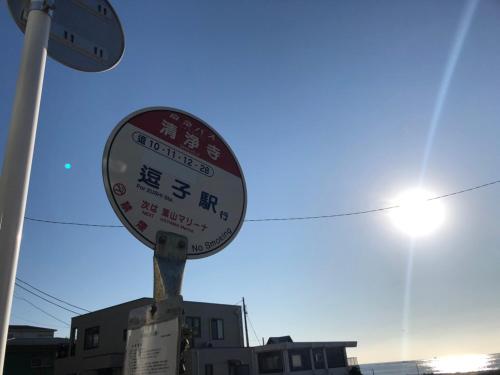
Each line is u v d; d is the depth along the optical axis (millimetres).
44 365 24859
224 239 2629
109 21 2941
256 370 26469
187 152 2615
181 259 2340
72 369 23750
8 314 1795
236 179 2814
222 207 2678
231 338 26266
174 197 2467
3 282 1800
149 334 1997
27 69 2174
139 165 2377
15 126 2055
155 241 2303
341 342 32312
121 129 2369
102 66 2850
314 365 30328
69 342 24891
